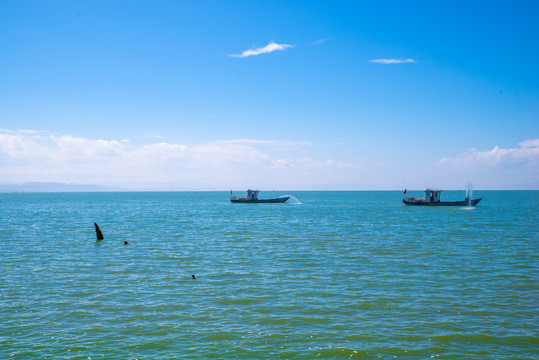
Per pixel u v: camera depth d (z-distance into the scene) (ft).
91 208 447.42
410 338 59.57
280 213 345.92
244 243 154.10
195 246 146.20
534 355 54.13
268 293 82.74
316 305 74.69
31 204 565.53
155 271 103.45
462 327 63.67
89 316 68.49
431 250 134.72
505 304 75.15
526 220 253.85
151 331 61.93
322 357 53.47
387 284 89.71
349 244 149.79
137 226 224.53
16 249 137.90
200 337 59.82
